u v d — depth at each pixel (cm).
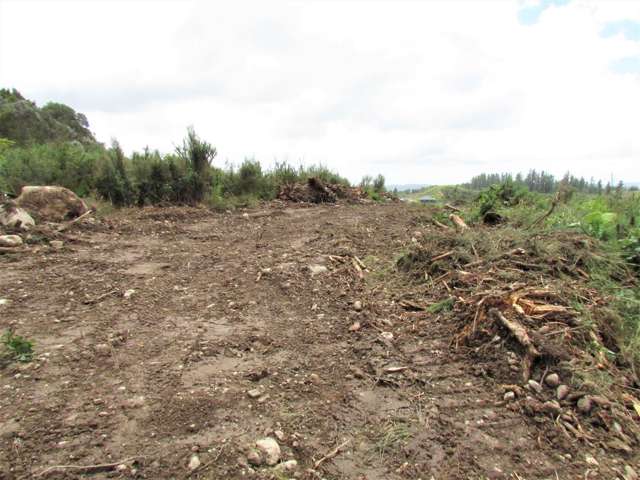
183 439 188
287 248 528
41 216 590
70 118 3291
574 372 231
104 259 462
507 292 312
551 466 182
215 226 688
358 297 360
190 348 271
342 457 184
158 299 356
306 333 299
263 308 341
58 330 293
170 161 862
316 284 387
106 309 331
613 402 218
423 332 299
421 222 720
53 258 453
